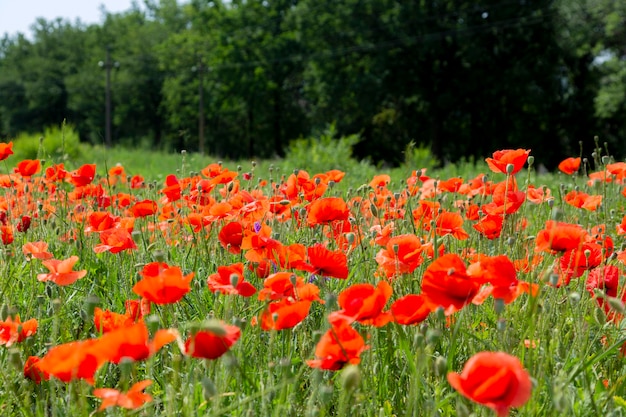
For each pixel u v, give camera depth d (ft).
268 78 148.87
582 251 8.73
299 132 159.53
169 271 6.62
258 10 151.53
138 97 207.82
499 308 6.73
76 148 64.28
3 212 13.83
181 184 15.51
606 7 109.70
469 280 6.64
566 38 119.85
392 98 129.80
